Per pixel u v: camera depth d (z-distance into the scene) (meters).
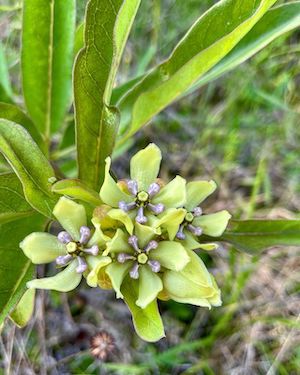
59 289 0.10
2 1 0.19
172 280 0.10
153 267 0.10
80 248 0.10
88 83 0.11
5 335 0.16
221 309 0.17
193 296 0.10
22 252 0.11
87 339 0.17
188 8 0.20
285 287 0.18
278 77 0.19
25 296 0.11
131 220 0.10
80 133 0.11
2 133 0.10
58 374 0.16
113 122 0.11
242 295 0.18
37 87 0.14
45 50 0.14
